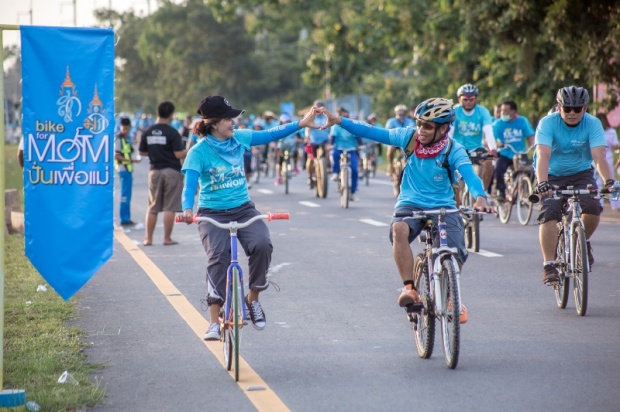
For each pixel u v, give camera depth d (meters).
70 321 18.17
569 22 40.78
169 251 27.95
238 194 14.59
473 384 13.27
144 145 29.41
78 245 12.83
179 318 18.28
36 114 12.55
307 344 15.91
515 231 31.64
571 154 18.72
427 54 67.69
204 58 190.62
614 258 25.02
